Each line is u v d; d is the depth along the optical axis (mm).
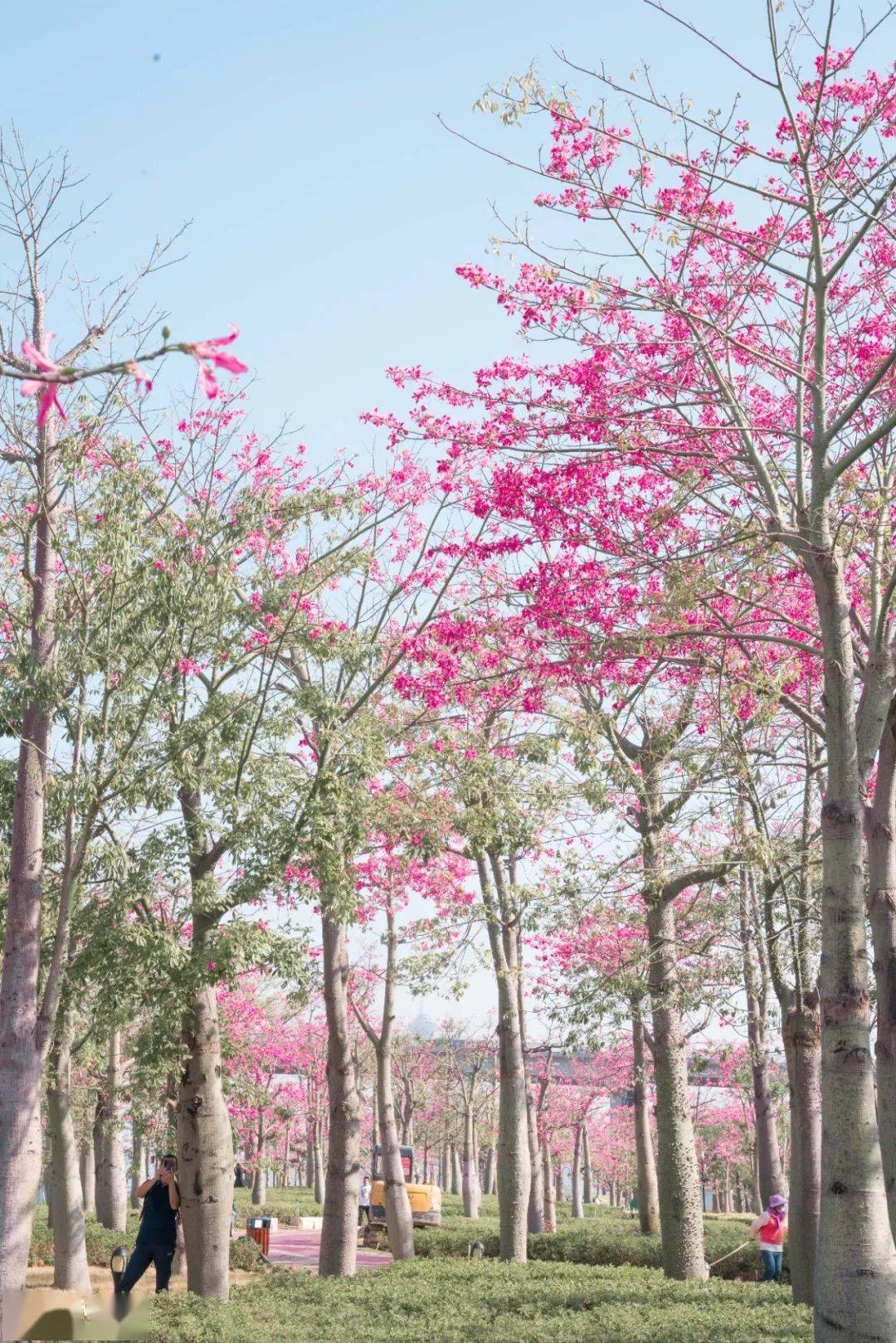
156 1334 11750
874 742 10070
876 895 10500
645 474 11492
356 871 15070
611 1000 16547
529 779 17156
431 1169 77438
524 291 11328
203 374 2973
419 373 11875
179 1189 15781
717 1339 11094
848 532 11328
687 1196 16938
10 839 15094
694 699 14898
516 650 12633
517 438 11219
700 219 11008
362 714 16422
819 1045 14906
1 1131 12578
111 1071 24453
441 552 12086
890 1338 8375
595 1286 16219
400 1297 15094
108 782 13391
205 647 15031
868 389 9484
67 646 13461
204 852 15734
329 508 16188
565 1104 46406
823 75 9914
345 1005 20219
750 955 15477
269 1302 14883
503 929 22750
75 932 14320
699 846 16219
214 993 16609
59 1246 18922
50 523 13773
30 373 3090
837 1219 8688
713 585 10484
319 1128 55000
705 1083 41188
